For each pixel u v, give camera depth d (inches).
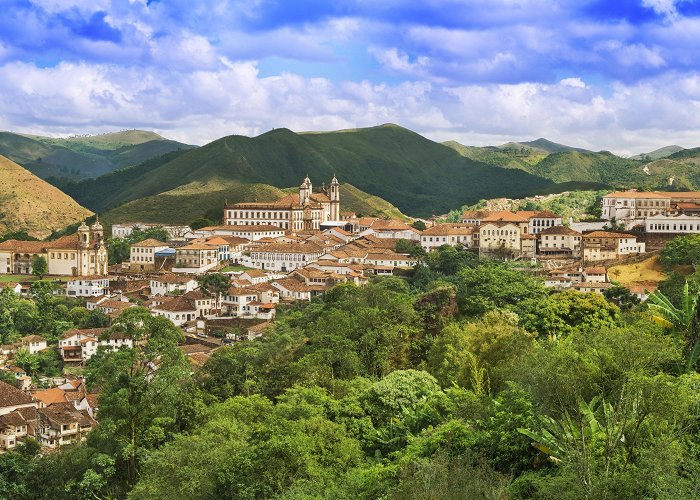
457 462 2689.5
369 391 4411.9
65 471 4756.4
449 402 3909.9
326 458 3523.6
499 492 2383.1
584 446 2385.6
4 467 5034.5
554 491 2377.0
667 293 7126.0
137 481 4109.3
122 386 4461.1
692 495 2135.8
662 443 2317.9
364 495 3043.8
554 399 2516.0
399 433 3949.3
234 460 3440.0
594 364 2513.5
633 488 2242.9
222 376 5984.3
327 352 5684.1
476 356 4608.8
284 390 5423.2
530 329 5634.8
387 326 6220.5
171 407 4611.2
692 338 3681.1
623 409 2434.8
